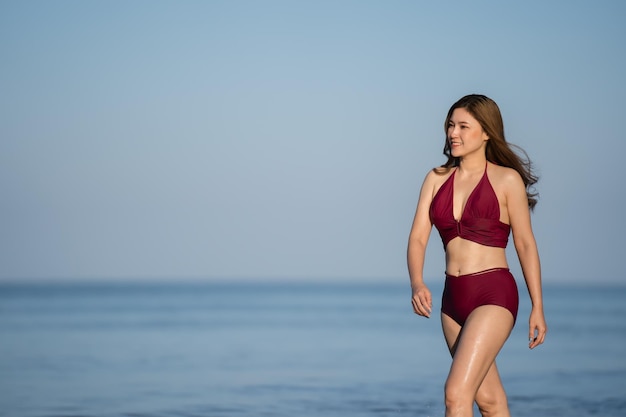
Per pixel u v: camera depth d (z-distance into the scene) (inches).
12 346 922.7
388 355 800.3
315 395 498.9
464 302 227.0
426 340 1046.4
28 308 2556.6
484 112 230.8
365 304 3075.8
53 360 736.3
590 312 2062.0
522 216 229.8
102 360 740.7
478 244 227.9
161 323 1600.6
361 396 493.7
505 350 831.7
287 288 7854.3
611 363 697.6
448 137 235.1
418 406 452.1
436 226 236.5
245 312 2292.1
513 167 235.8
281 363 713.0
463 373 213.9
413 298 227.5
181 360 741.3
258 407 450.3
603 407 450.6
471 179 233.3
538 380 579.8
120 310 2425.0
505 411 236.7
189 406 455.5
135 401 475.8
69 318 1831.9
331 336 1149.1
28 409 445.4
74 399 483.8
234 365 693.9
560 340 1001.5
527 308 1675.7
